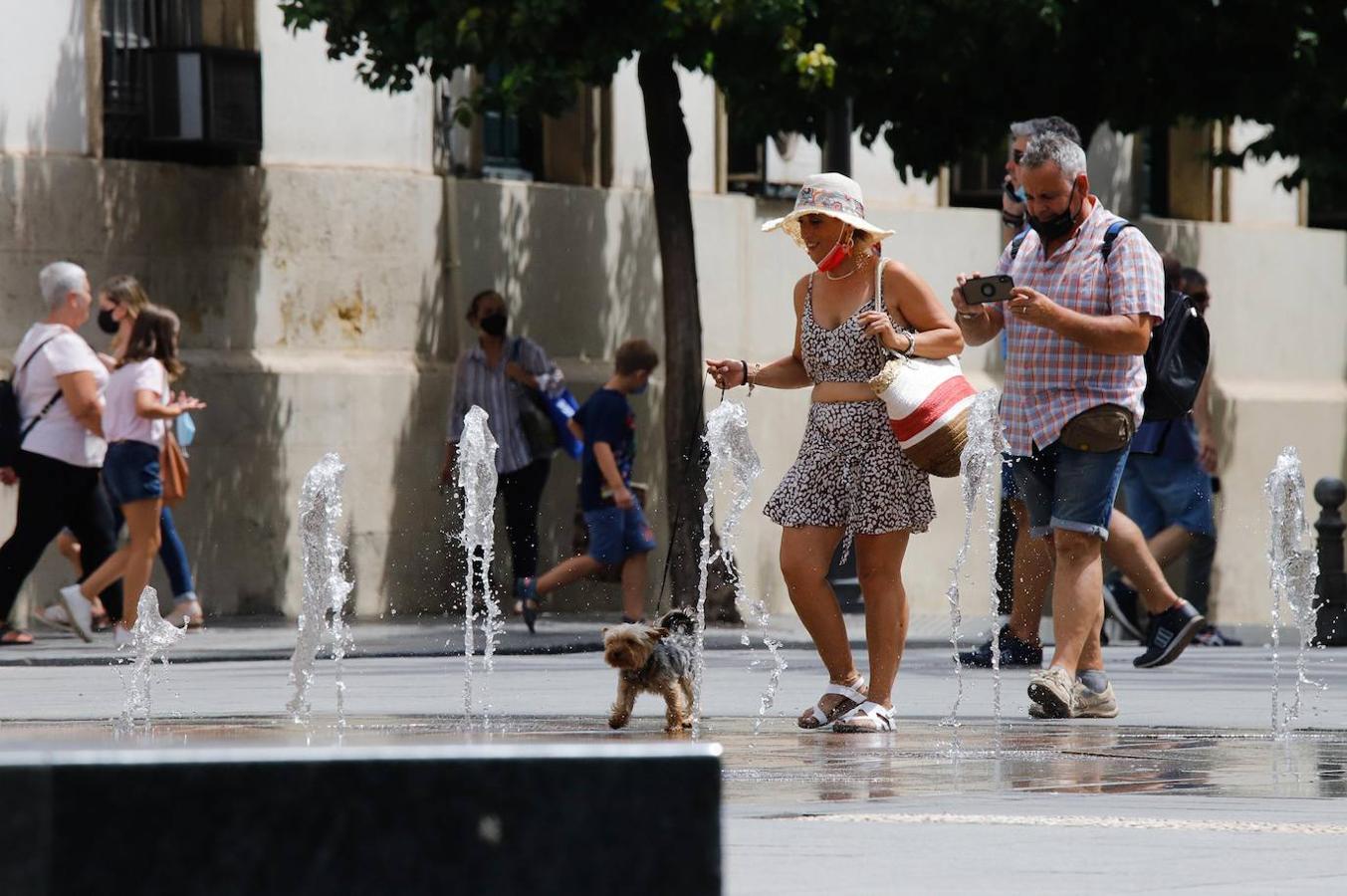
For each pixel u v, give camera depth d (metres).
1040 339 26.55
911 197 68.56
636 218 61.72
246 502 53.50
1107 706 26.09
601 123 61.31
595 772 6.84
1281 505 26.80
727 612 52.44
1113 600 44.69
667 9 47.72
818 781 18.08
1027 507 27.02
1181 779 18.31
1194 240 76.00
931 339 24.05
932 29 50.12
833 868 12.50
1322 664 37.00
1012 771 19.03
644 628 23.20
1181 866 12.64
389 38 49.34
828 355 24.33
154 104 52.69
